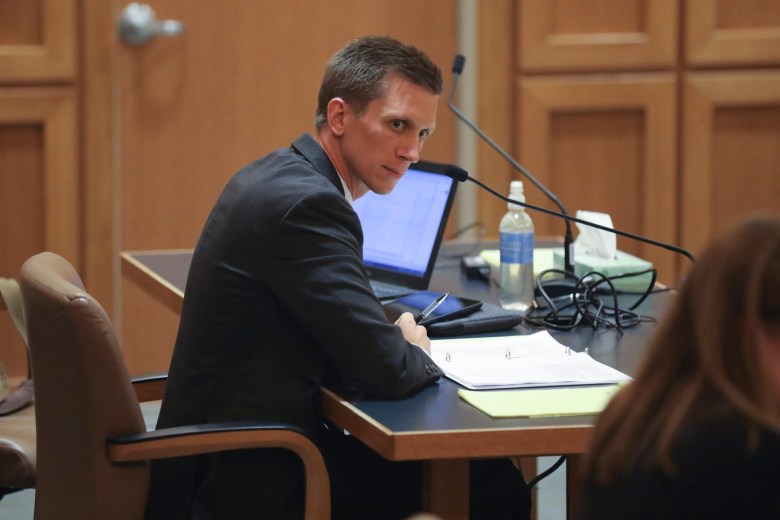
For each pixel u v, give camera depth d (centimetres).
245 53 1366
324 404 605
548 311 767
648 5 1353
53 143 1305
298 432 581
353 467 660
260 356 609
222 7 1353
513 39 1366
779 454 353
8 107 1288
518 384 592
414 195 857
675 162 1384
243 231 607
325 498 593
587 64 1360
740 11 1362
